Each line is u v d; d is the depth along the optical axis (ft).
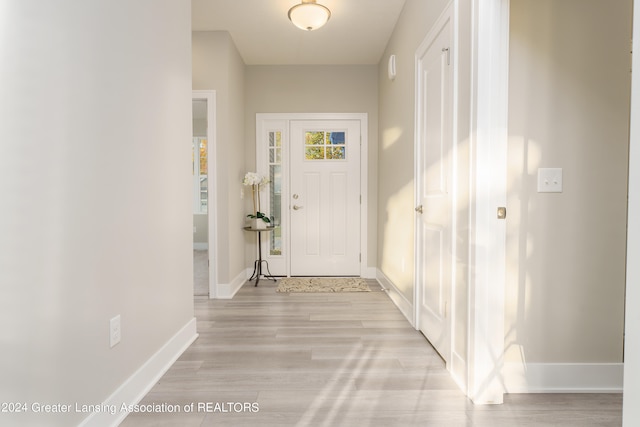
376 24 11.16
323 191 14.80
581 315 5.81
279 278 14.49
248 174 13.19
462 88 5.94
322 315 9.80
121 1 5.12
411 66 9.18
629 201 2.75
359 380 6.15
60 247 3.89
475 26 5.40
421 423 4.94
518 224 5.73
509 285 5.77
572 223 5.75
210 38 11.54
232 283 12.00
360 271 14.83
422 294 8.41
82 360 4.26
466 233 5.74
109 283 4.82
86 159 4.32
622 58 5.70
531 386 5.83
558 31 5.65
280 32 11.68
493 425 4.89
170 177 6.90
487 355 5.44
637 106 2.68
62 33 3.91
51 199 3.76
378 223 14.29
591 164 5.73
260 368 6.59
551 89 5.67
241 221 13.55
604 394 5.75
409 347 7.58
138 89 5.64
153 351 6.15
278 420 4.99
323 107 14.49
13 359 3.33
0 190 3.19
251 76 14.42
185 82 7.70
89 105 4.37
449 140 6.51
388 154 12.17
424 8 8.09
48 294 3.73
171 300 6.92
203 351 7.38
